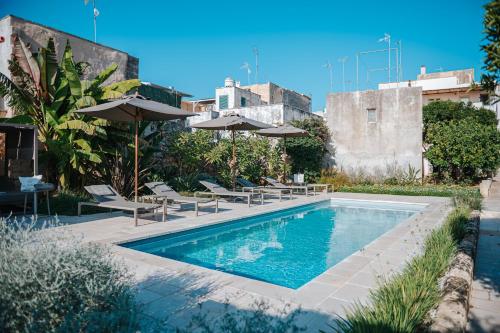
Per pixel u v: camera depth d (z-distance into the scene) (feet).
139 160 38.83
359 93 64.54
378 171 62.64
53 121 32.96
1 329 7.48
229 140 53.78
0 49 39.11
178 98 58.03
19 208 30.07
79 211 28.25
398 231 24.09
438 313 10.03
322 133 64.90
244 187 43.27
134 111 30.35
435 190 50.96
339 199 47.24
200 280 13.70
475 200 34.86
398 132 61.46
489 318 11.59
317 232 29.04
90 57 46.42
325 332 9.38
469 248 17.37
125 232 22.41
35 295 7.82
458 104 87.81
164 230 23.24
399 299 9.87
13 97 32.65
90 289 8.16
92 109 27.66
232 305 11.34
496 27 8.34
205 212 32.12
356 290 12.84
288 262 20.53
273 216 34.35
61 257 8.54
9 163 30.30
